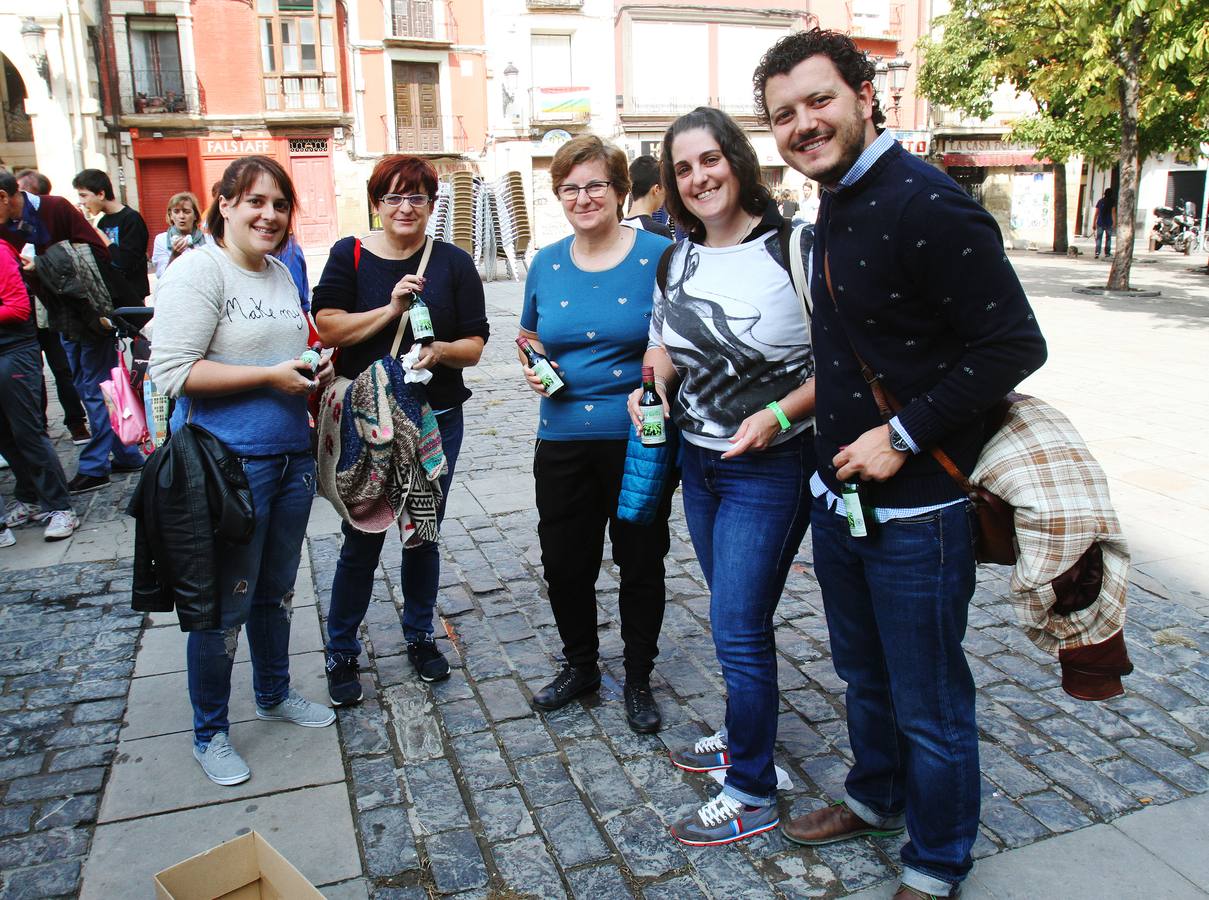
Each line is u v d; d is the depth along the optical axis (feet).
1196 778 9.33
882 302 6.48
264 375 9.25
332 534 16.69
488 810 9.18
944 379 6.36
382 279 10.69
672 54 97.96
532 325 10.66
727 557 8.45
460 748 10.23
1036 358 6.17
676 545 16.14
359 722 10.78
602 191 9.68
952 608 6.96
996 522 6.79
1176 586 13.78
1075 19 44.70
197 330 9.02
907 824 7.70
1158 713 10.52
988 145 105.19
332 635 11.07
